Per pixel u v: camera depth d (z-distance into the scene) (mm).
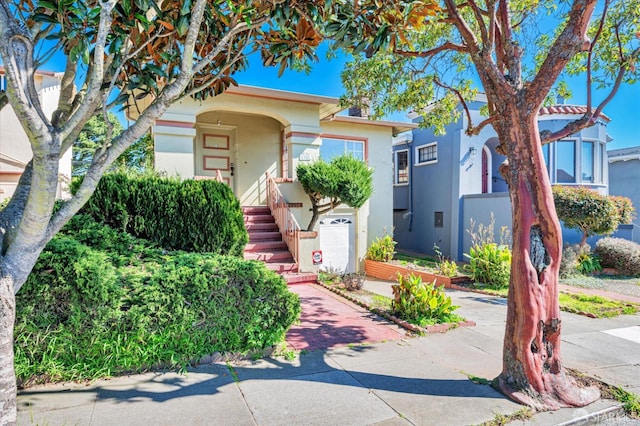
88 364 3602
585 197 10062
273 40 4055
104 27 2488
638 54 4941
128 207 6137
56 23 2611
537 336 3412
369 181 10109
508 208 12023
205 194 6598
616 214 9922
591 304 6949
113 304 3672
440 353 4445
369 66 6652
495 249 8859
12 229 2473
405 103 7078
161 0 3436
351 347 4625
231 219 6711
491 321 5848
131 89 3412
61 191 9031
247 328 4219
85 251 3900
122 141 2744
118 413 3041
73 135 2684
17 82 2133
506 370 3533
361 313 6148
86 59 2689
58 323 3541
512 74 3629
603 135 13578
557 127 12836
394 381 3684
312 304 6688
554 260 3514
